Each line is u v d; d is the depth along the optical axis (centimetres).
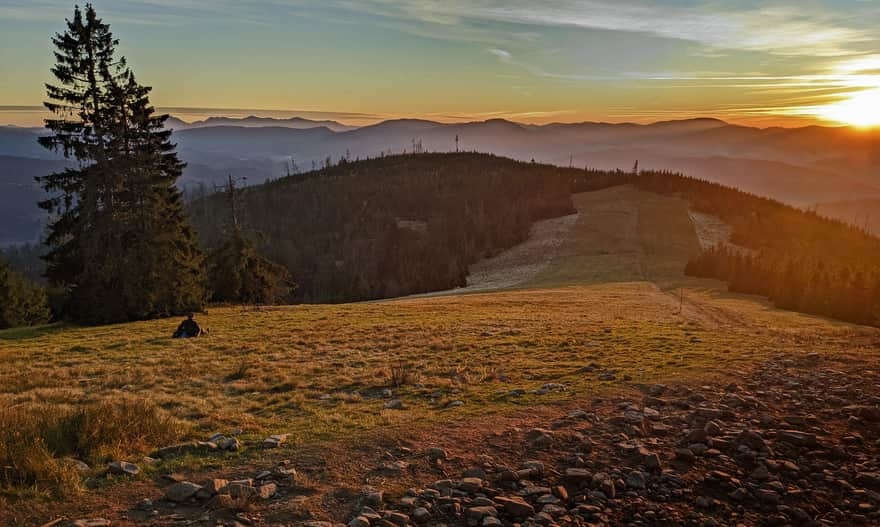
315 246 13900
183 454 802
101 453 775
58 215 3441
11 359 2023
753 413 954
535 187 18588
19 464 682
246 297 5191
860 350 1541
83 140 3397
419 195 17638
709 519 616
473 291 7756
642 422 912
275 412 1124
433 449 795
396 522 591
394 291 10600
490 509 620
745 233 12119
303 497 646
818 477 716
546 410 1021
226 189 5578
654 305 4641
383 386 1369
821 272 5153
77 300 3369
